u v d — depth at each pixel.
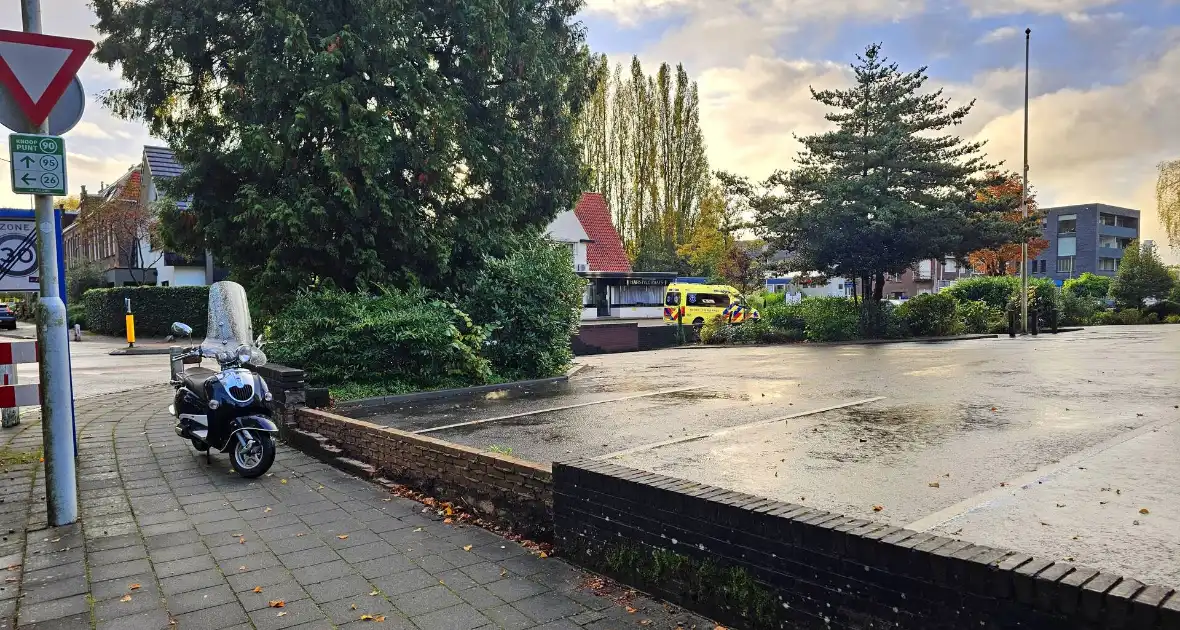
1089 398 10.11
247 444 6.50
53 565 4.38
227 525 5.17
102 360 22.20
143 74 13.38
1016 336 27.55
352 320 11.77
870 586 2.74
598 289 42.69
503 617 3.56
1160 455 6.38
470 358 12.51
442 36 14.60
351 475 6.69
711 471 6.31
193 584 4.07
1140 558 3.93
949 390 11.40
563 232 41.16
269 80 12.30
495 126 15.30
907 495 5.36
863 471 6.14
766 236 27.34
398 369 12.12
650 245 52.66
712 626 3.34
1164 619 2.03
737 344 25.70
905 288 70.56
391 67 12.88
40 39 4.95
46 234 5.06
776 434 7.94
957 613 2.49
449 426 9.00
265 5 12.18
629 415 9.63
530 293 14.31
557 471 4.30
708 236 51.06
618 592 3.79
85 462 7.30
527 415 9.80
